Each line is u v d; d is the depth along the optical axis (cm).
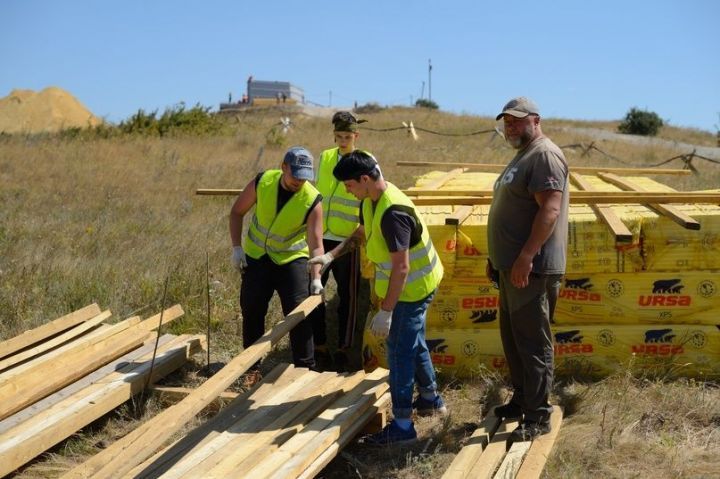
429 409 449
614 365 495
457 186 647
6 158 1559
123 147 1853
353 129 557
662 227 489
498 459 384
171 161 1617
